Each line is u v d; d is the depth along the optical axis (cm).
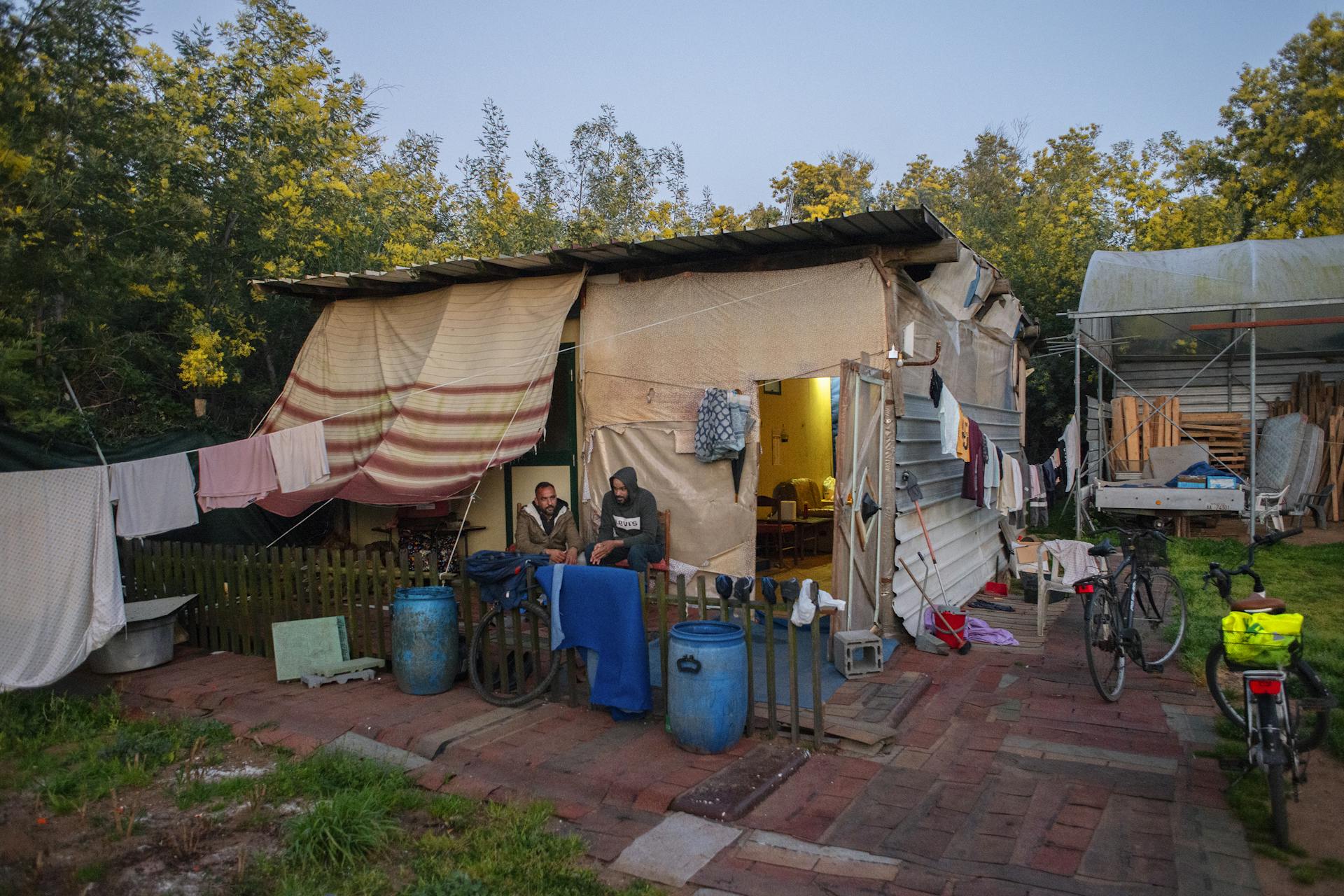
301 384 995
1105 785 436
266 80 1143
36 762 510
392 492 770
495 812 421
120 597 616
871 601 694
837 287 742
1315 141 1858
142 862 391
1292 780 402
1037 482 1111
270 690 613
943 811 413
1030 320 1266
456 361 873
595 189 1950
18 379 593
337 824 390
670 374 814
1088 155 2384
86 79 586
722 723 474
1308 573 985
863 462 670
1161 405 1475
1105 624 574
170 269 837
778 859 372
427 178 1784
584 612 545
